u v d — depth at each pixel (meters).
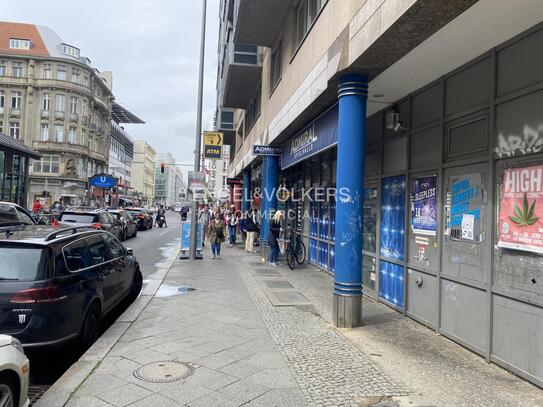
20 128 66.75
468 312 5.49
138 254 16.70
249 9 12.03
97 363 4.96
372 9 5.30
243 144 24.50
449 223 5.95
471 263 5.45
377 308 7.70
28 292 4.94
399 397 4.12
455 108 5.93
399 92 7.10
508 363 4.76
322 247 12.35
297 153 11.17
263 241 15.00
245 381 4.48
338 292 6.50
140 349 5.44
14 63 66.88
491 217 5.05
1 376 3.39
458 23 4.59
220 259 14.94
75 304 5.47
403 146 7.34
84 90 70.56
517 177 4.69
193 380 4.50
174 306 7.72
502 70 5.02
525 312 4.54
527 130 4.59
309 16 9.70
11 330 4.88
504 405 3.98
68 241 5.92
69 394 4.14
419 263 6.73
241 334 6.10
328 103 8.11
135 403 3.99
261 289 9.39
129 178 117.19
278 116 12.01
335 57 6.62
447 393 4.21
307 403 4.00
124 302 8.52
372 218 8.68
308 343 5.71
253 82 18.58
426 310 6.52
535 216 4.40
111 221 19.47
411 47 5.27
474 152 5.49
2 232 6.05
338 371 4.75
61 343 5.15
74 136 69.62
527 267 4.53
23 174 27.03
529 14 4.32
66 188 67.25
